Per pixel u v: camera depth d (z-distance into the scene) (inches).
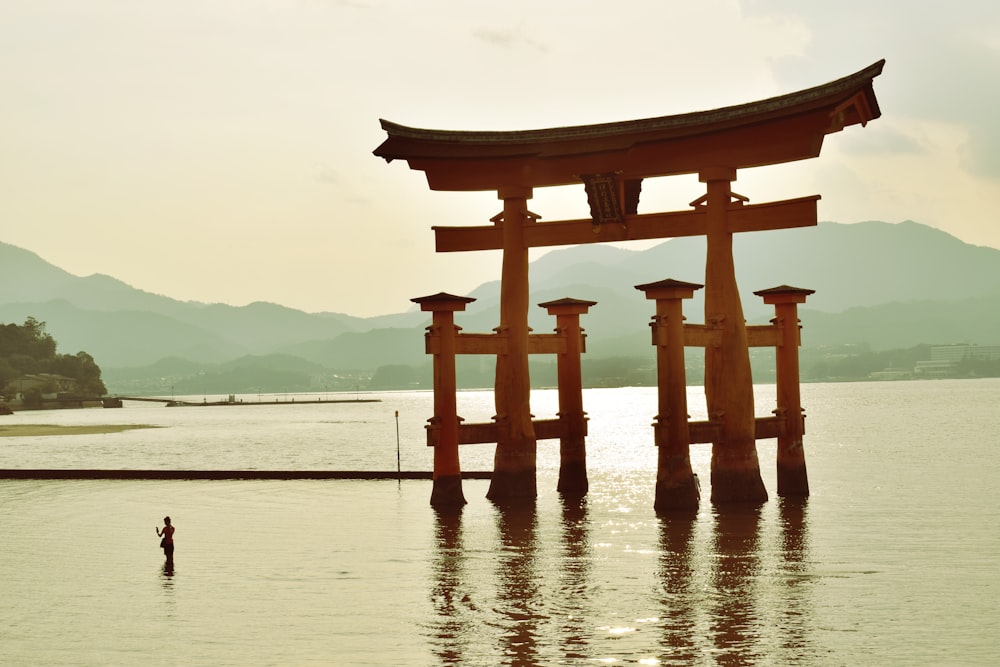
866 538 1406.3
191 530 1638.8
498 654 886.4
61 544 1509.6
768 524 1498.5
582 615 1006.4
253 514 1827.0
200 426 7677.2
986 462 2881.4
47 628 997.2
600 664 853.2
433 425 1722.4
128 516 1841.8
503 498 1758.1
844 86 1428.4
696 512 1583.4
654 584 1135.0
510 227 1688.0
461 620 999.0
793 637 919.0
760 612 1008.2
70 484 2504.9
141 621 1018.7
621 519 1582.2
